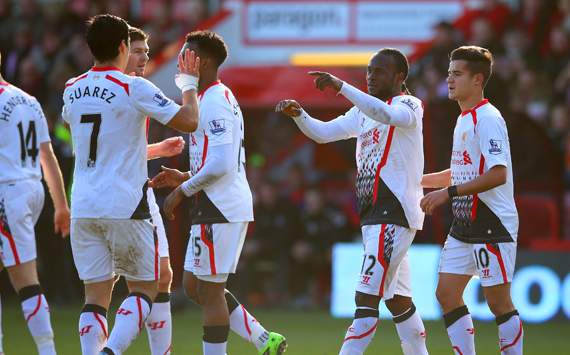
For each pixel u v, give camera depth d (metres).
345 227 47.59
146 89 22.19
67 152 45.12
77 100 22.53
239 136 23.77
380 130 23.91
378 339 35.81
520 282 42.44
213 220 23.39
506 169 23.50
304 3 48.88
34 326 22.86
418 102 24.02
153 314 24.75
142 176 22.53
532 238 45.62
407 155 23.88
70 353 30.83
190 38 23.70
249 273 47.62
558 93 50.53
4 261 22.95
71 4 58.88
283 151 52.34
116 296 47.81
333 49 48.78
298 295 47.69
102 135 22.27
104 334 22.73
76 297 47.75
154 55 53.91
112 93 22.27
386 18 48.69
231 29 49.34
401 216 23.73
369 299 23.78
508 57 50.06
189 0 55.66
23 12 57.53
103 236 22.61
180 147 26.03
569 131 49.12
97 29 22.53
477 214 24.03
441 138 43.47
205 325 23.69
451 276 24.41
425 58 45.66
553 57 52.03
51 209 45.84
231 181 23.53
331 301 46.00
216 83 23.64
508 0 55.59
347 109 47.53
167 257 24.92
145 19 58.28
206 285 23.66
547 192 46.09
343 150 49.81
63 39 54.94
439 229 45.19
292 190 49.25
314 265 47.16
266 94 45.59
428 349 33.31
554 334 37.97
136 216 22.33
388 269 23.73
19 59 53.53
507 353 24.11
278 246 47.47
